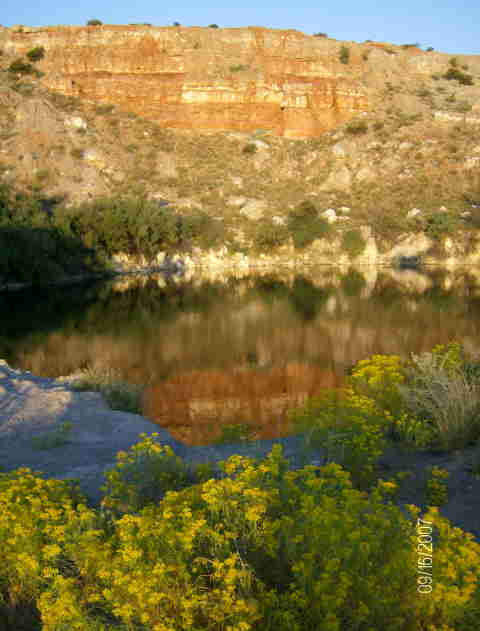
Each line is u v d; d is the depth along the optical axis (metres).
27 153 52.62
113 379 11.41
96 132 62.69
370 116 70.75
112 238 43.47
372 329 19.61
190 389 11.98
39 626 2.91
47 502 3.28
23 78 68.12
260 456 6.27
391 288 33.88
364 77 76.12
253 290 34.03
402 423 6.32
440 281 37.38
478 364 8.07
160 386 12.23
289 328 20.66
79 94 69.62
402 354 14.61
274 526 2.59
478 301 26.80
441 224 49.81
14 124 55.97
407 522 2.66
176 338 18.75
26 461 6.49
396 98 72.88
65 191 49.78
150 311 25.67
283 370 13.84
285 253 51.66
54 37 72.94
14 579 3.06
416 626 2.38
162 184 57.91
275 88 71.12
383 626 2.31
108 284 37.28
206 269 48.31
